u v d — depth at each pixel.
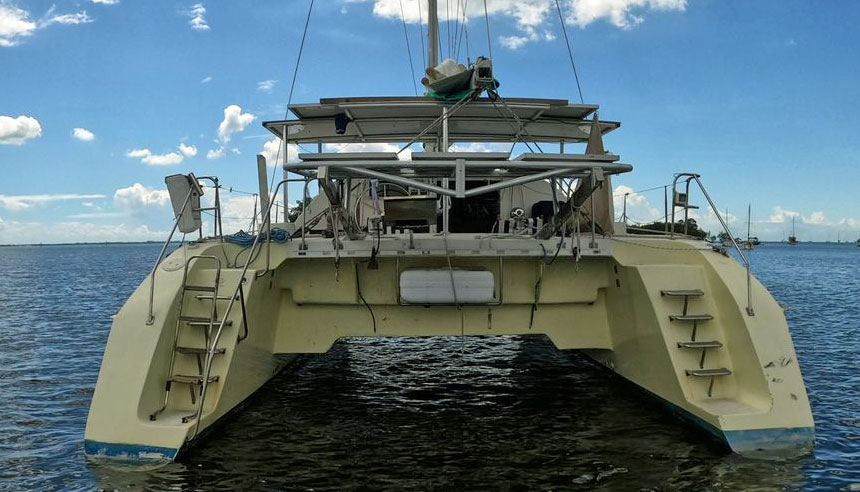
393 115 7.79
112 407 4.38
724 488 4.00
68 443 5.16
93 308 18.91
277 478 4.20
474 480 4.19
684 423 5.15
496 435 5.13
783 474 4.20
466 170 5.23
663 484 4.07
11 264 71.88
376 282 6.02
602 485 4.08
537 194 7.88
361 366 8.14
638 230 7.69
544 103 7.38
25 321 15.33
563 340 6.34
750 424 4.57
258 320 5.55
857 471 4.25
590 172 4.84
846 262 69.50
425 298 5.59
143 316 4.69
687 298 5.37
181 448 4.35
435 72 7.32
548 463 4.48
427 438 5.07
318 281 6.06
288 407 5.95
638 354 5.80
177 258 5.20
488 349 9.40
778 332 4.90
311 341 6.21
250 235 5.92
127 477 4.15
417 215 6.52
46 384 7.80
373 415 5.73
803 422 4.61
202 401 4.52
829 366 8.77
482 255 5.60
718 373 5.02
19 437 5.38
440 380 7.25
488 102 7.30
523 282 6.09
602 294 6.40
